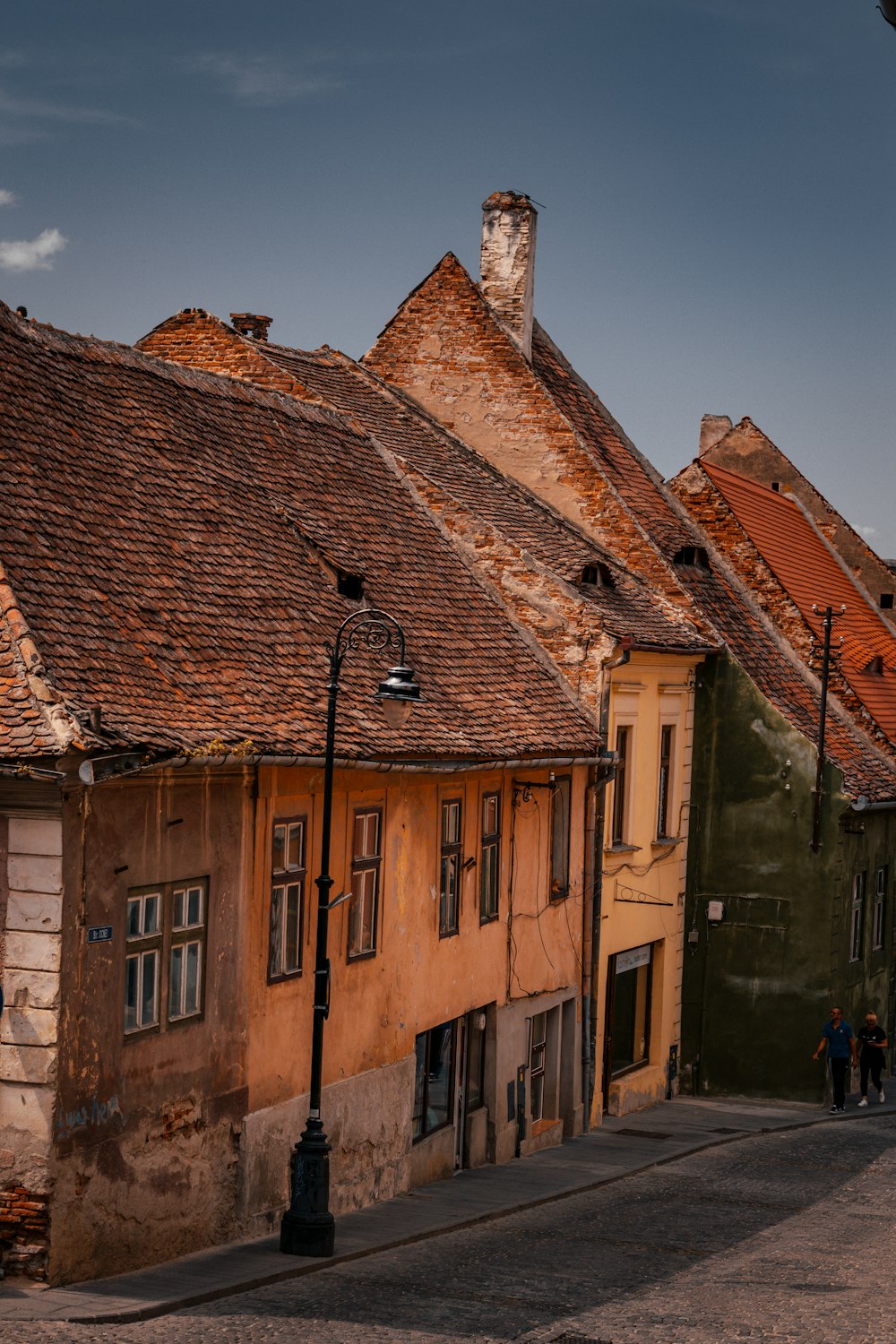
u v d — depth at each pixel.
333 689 16.86
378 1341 13.11
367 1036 19.89
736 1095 31.50
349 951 19.39
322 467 24.69
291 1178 16.95
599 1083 28.00
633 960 29.64
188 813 16.00
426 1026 21.50
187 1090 16.12
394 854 20.47
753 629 34.25
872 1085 34.22
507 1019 24.20
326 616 20.59
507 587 26.69
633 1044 30.44
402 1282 15.76
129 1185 15.17
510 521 28.48
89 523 17.38
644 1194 22.20
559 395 33.59
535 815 24.94
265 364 28.92
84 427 19.00
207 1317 13.65
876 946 34.84
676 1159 25.30
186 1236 16.16
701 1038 31.70
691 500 36.16
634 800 28.83
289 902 18.03
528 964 24.88
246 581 19.47
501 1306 14.85
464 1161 23.28
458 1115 23.17
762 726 31.50
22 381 18.42
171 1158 15.85
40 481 17.16
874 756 34.44
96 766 13.93
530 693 24.69
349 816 19.33
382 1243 17.47
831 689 35.53
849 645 38.28
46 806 14.05
